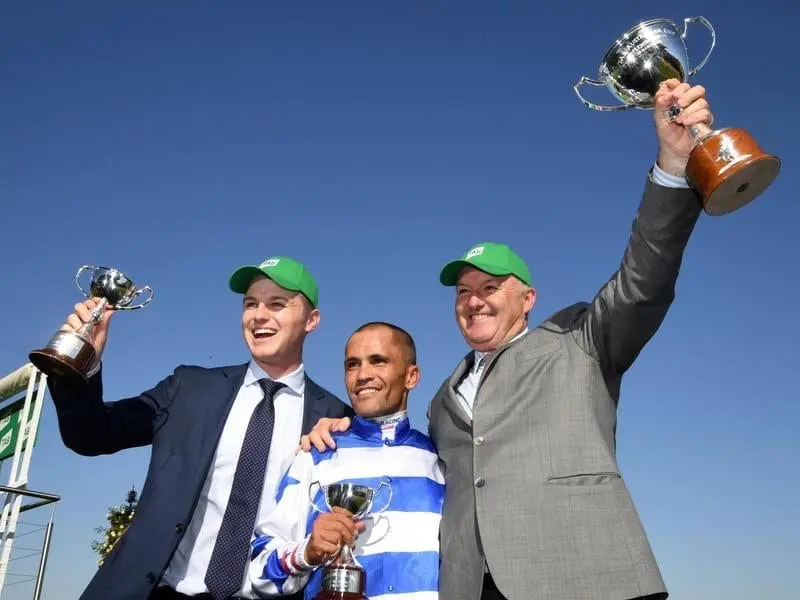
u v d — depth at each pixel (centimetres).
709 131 307
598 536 307
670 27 359
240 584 394
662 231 318
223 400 447
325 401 473
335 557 336
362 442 390
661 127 320
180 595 396
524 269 417
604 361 348
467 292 407
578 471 323
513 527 317
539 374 355
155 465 418
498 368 366
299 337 474
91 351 392
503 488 329
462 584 323
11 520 584
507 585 305
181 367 471
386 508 360
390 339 405
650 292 323
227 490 424
